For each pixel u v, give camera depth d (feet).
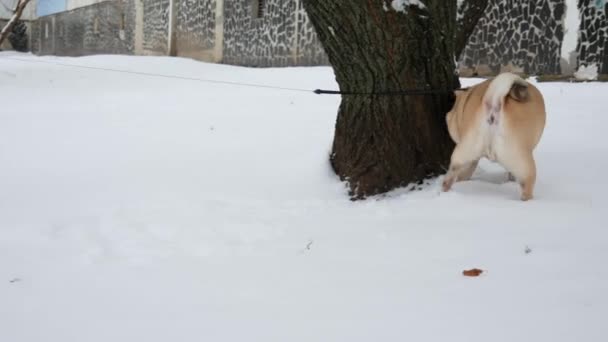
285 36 68.54
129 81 54.95
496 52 47.26
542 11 43.83
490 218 13.44
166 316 9.22
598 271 10.01
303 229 13.91
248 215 15.33
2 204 17.07
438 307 9.04
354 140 17.58
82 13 125.29
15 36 153.69
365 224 14.01
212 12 82.07
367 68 16.75
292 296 9.80
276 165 20.43
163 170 20.68
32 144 25.59
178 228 14.29
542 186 16.42
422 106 17.10
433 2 16.49
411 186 16.92
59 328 8.91
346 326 8.61
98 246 13.12
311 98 38.01
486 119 14.78
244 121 29.50
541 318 8.44
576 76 41.55
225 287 10.36
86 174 20.53
